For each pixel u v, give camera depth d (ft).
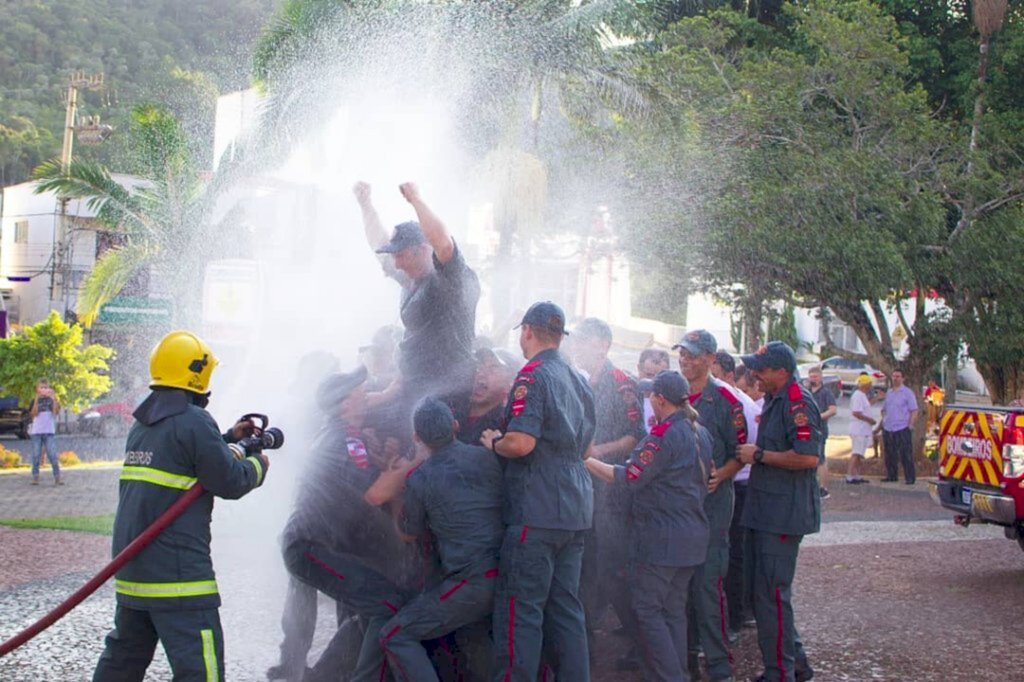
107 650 14.39
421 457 16.44
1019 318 58.80
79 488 50.70
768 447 18.62
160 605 13.80
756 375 18.84
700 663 20.54
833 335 106.22
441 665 16.31
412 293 17.03
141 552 13.84
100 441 82.74
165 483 13.91
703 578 18.61
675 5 69.67
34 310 124.36
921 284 60.18
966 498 30.96
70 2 226.58
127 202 67.67
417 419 15.46
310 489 16.76
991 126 62.69
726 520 18.83
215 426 14.24
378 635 15.75
